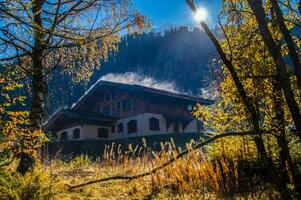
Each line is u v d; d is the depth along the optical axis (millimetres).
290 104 5137
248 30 6840
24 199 6805
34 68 9289
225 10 6664
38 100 9805
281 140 6250
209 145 9719
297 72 5109
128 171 11617
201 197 8273
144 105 42531
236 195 8172
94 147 28656
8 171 7484
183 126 46000
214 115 7934
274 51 5184
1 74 7500
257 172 8664
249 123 6777
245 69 6551
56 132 45875
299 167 7516
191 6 6004
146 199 8430
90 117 40812
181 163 8891
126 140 31234
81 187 9141
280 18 5188
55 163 13234
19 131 7445
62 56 10586
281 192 6195
